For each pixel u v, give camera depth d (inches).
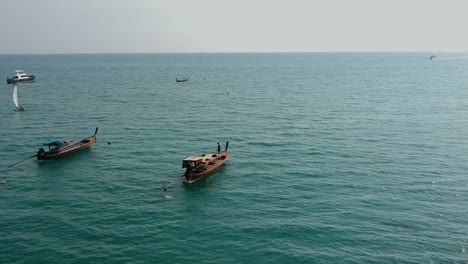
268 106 4087.1
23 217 1430.9
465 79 7111.2
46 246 1222.9
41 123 3129.9
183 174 1915.6
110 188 1736.0
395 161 2103.8
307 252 1192.8
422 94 4980.3
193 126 3051.2
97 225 1370.6
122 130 2898.6
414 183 1766.7
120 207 1529.3
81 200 1596.9
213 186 1759.4
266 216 1441.9
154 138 2655.0
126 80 7317.9
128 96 4879.4
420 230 1325.0
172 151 2337.6
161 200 1603.1
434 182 1777.8
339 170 1961.1
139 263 1135.6
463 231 1321.4
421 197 1605.6
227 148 2253.9
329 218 1417.3
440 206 1518.2
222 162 2042.3
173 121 3248.0
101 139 2625.5
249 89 5767.7
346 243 1242.6
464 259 1155.9
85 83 6604.3
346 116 3459.6
